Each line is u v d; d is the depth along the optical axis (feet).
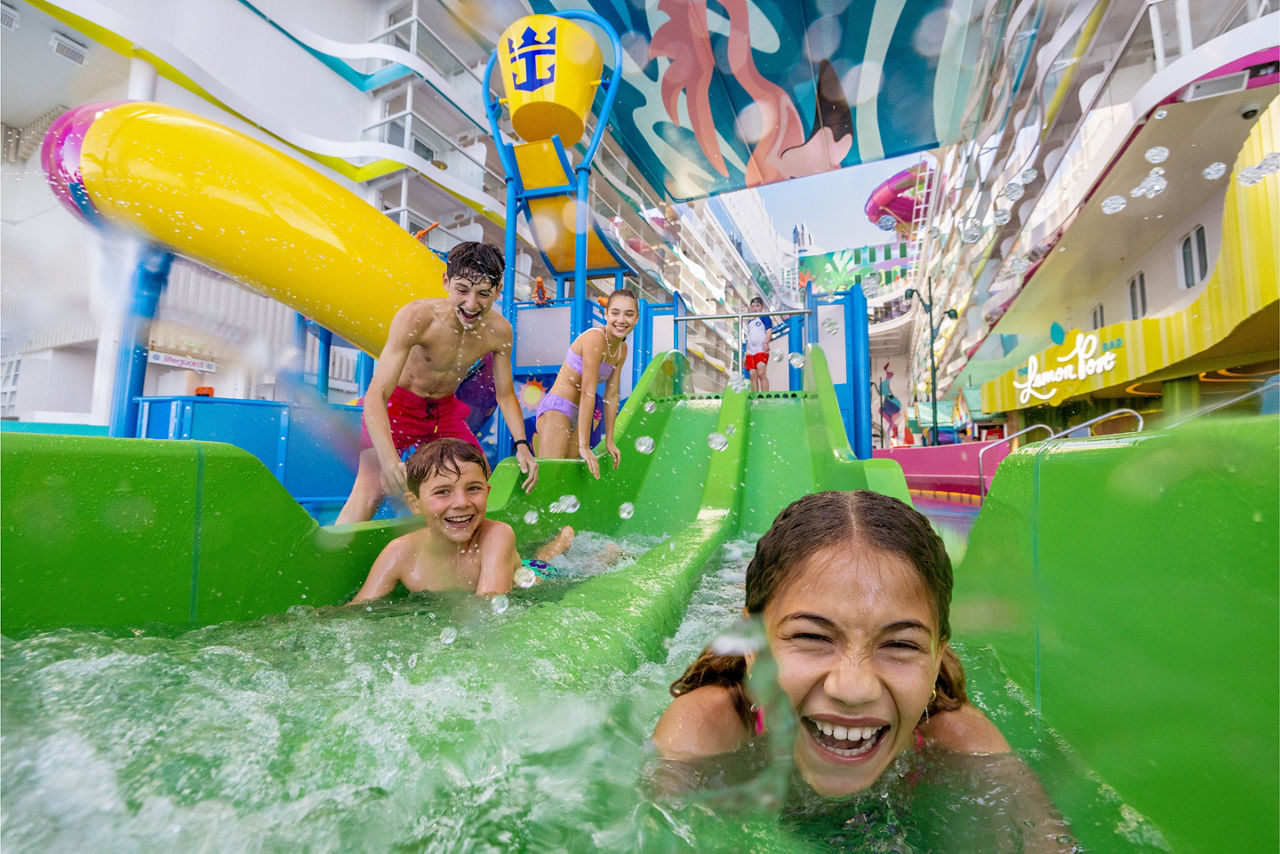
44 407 18.48
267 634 3.34
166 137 9.16
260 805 1.59
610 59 21.85
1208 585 1.71
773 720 1.94
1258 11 15.61
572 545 7.39
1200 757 1.70
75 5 19.27
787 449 11.42
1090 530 2.46
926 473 20.51
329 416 11.44
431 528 4.72
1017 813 1.96
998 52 21.36
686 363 16.47
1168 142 18.03
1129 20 18.19
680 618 4.18
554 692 2.37
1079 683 2.49
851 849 1.73
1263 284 16.24
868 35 20.79
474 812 1.63
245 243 9.64
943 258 45.96
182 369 14.74
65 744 1.83
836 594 1.80
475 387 11.48
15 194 11.07
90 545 3.05
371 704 2.23
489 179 37.47
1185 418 1.95
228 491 3.67
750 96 23.41
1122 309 28.76
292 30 27.45
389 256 10.77
